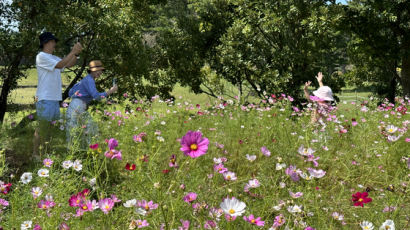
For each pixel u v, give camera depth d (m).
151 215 2.32
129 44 11.17
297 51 14.44
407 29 14.74
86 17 10.12
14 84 10.39
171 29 17.58
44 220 2.27
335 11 14.23
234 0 16.05
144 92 13.86
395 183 3.35
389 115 7.09
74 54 4.71
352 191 3.41
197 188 2.92
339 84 14.77
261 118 6.07
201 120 6.04
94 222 2.42
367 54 15.36
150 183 2.73
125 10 11.95
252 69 15.49
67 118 4.59
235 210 1.87
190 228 2.28
